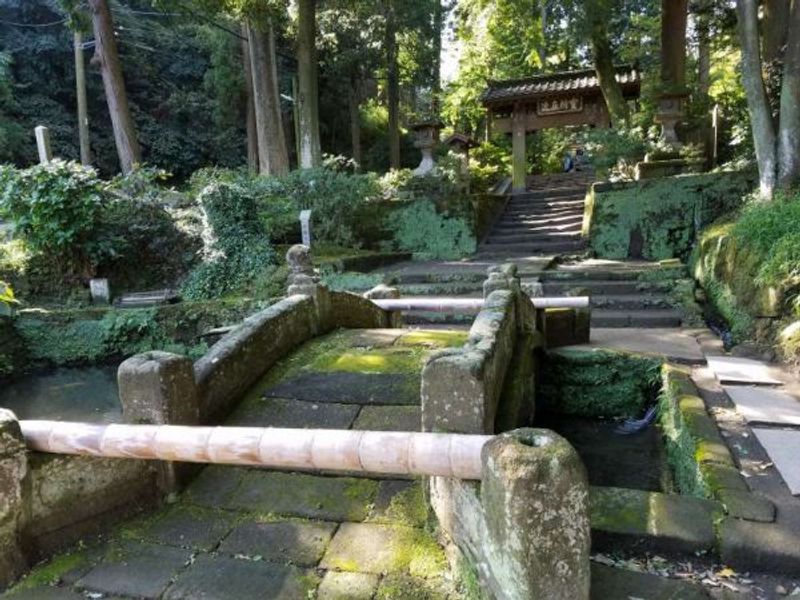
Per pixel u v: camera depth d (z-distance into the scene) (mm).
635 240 10070
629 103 16391
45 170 8672
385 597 2086
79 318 8469
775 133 7352
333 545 2381
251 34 13766
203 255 9641
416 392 3354
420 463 1937
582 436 4957
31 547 2332
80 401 7004
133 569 2316
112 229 9609
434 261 11328
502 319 3395
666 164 10711
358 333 4570
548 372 5395
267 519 2576
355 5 17328
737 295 5945
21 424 2348
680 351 5332
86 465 2484
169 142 19609
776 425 3545
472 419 2246
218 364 3266
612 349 5402
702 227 9539
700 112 12852
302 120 13180
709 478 2850
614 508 2604
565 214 12977
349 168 18703
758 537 2342
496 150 19375
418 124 13234
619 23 19141
